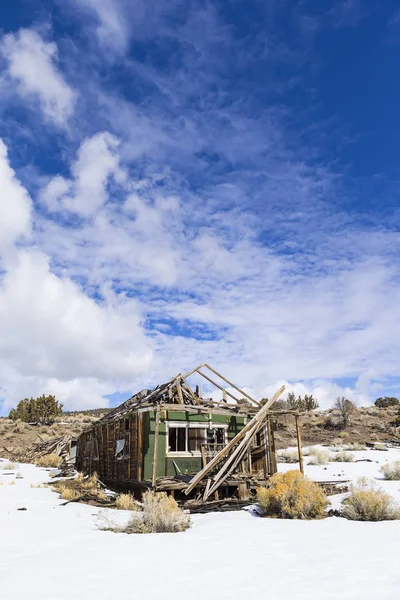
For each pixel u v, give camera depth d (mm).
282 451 34500
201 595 5941
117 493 20219
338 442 39094
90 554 8516
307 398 59781
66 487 21109
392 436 41375
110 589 6246
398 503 14547
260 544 9414
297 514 13055
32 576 6973
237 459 18719
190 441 19703
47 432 51438
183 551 8758
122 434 21562
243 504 16141
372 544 9141
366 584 6348
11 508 14992
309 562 7746
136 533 10938
